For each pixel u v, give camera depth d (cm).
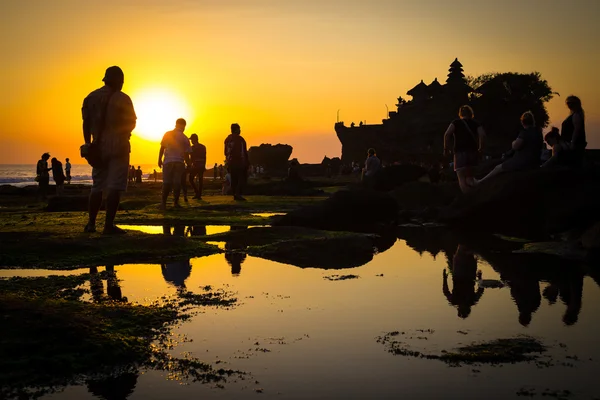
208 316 453
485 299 516
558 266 689
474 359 353
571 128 1232
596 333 407
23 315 370
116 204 905
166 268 672
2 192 3247
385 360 352
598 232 782
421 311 471
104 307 463
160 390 306
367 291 550
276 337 398
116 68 917
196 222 1257
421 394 299
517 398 294
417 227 1207
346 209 1250
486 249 846
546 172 1120
